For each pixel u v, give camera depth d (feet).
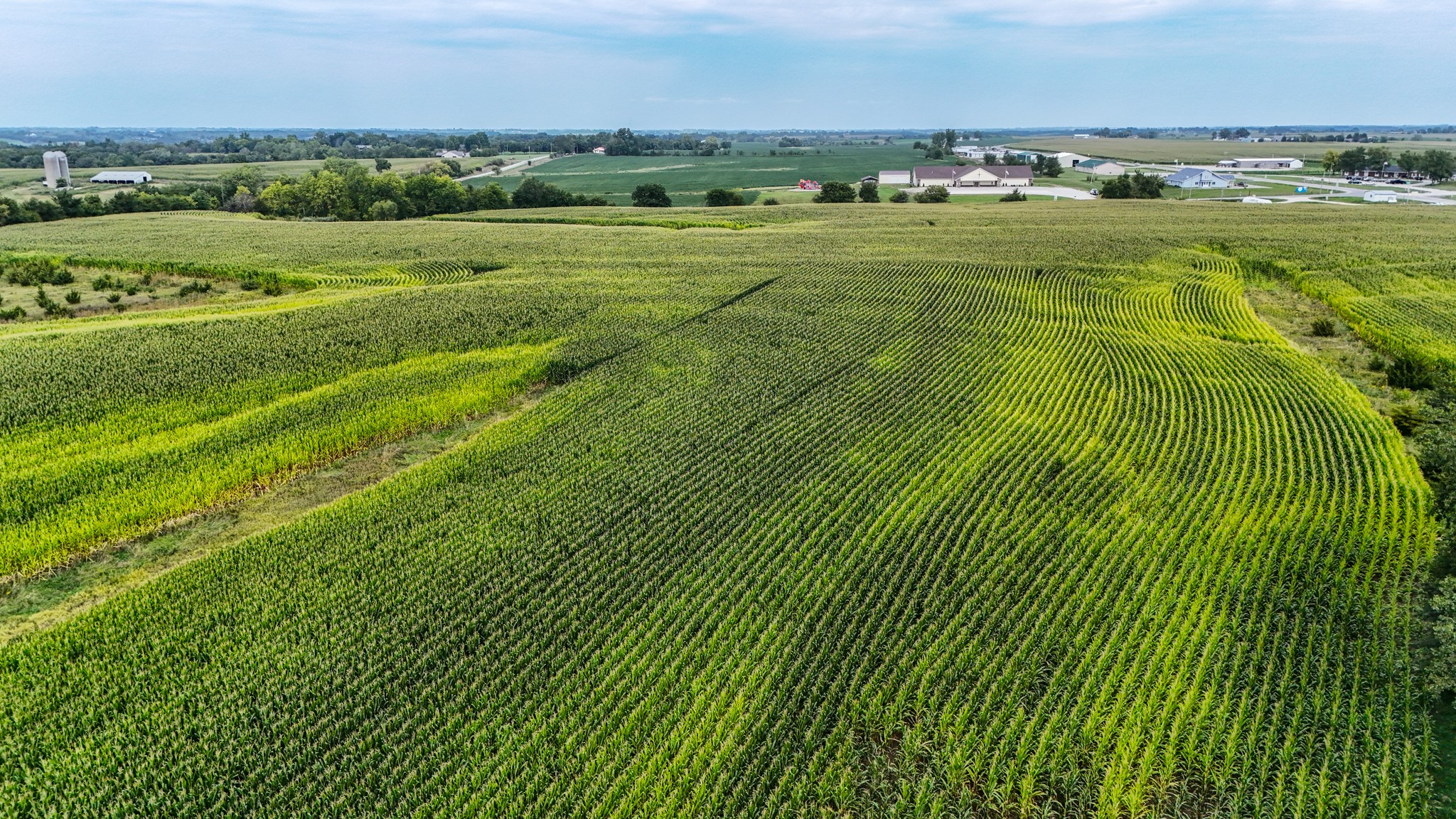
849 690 74.59
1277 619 85.35
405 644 81.71
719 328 191.31
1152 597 88.89
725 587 90.48
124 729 70.95
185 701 74.02
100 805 63.93
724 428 134.51
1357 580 92.79
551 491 113.29
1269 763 66.64
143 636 82.48
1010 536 102.47
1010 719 72.69
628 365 165.89
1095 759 67.26
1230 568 95.25
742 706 72.95
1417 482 117.29
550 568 95.45
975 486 116.26
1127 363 173.47
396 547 98.99
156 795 64.18
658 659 78.59
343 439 129.39
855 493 113.29
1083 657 80.18
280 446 125.49
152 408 139.64
